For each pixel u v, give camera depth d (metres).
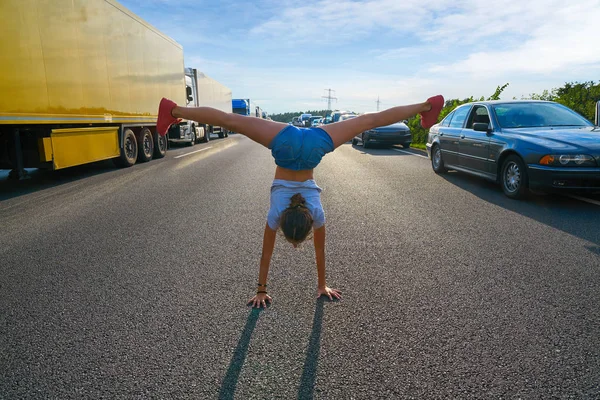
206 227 5.39
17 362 2.53
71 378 2.37
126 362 2.52
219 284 3.61
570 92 13.80
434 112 3.10
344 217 5.80
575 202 6.51
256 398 2.19
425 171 10.41
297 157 2.81
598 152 5.90
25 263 4.17
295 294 3.40
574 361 2.44
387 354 2.55
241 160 13.55
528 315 2.98
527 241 4.61
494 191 7.56
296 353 2.58
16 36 7.06
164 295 3.41
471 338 2.70
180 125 18.84
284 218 2.74
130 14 11.80
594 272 3.71
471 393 2.19
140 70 12.54
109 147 10.67
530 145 6.41
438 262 4.03
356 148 18.06
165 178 9.64
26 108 7.31
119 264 4.11
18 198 7.42
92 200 7.16
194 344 2.70
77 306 3.24
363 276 3.73
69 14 8.64
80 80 9.08
